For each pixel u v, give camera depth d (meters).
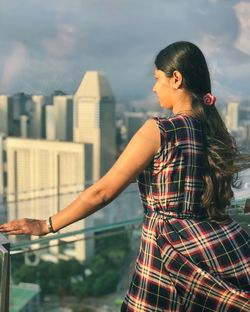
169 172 1.49
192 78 1.56
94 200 1.52
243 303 1.46
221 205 1.53
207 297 1.49
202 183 1.51
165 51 1.58
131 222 3.82
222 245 1.50
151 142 1.49
